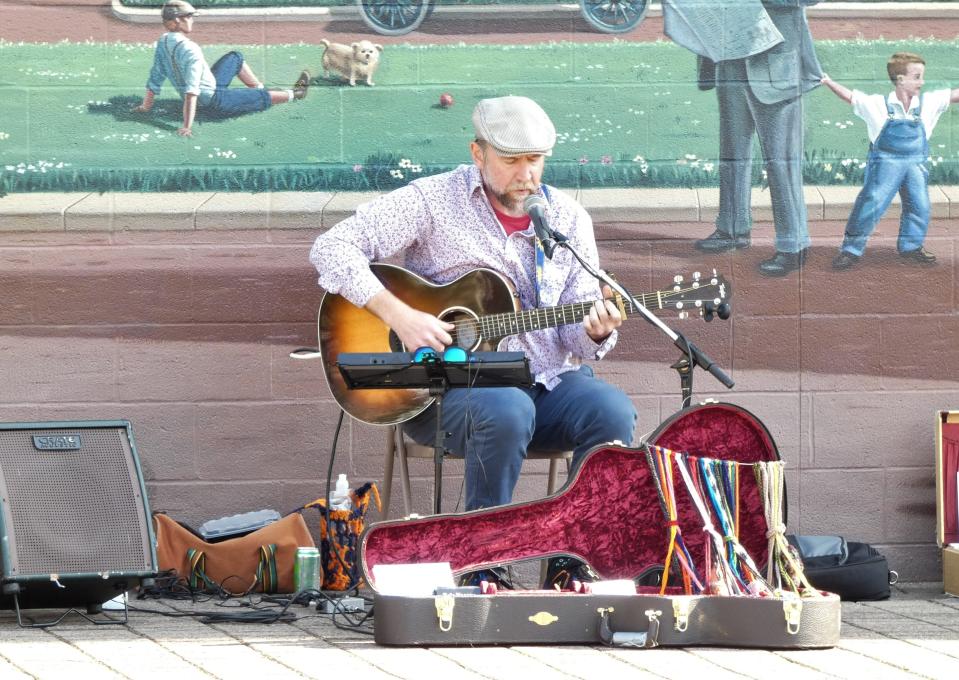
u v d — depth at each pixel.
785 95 14.46
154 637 10.70
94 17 14.11
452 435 12.20
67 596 11.27
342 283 12.43
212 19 14.20
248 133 14.25
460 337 12.45
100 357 14.16
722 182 14.45
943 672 9.48
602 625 10.32
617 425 12.20
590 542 11.45
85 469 11.09
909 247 14.55
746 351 14.49
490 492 11.92
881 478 14.57
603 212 14.41
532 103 12.70
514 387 12.12
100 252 14.15
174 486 14.23
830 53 14.47
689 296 11.97
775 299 14.48
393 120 14.34
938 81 14.52
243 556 13.13
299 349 14.29
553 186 14.41
